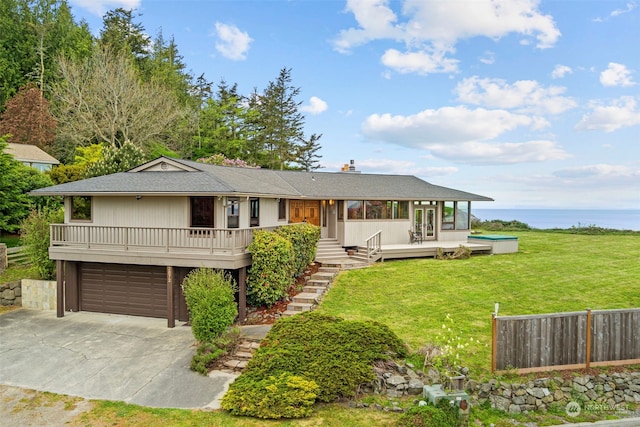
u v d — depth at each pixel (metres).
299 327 10.72
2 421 8.40
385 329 10.40
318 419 8.24
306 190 21.55
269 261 13.80
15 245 22.12
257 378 9.21
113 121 33.69
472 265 18.84
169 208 15.05
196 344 12.12
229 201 15.04
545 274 16.86
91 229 15.30
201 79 53.12
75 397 9.27
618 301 13.23
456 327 11.59
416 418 7.55
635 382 9.48
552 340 9.55
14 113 36.16
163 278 14.98
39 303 16.45
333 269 17.84
